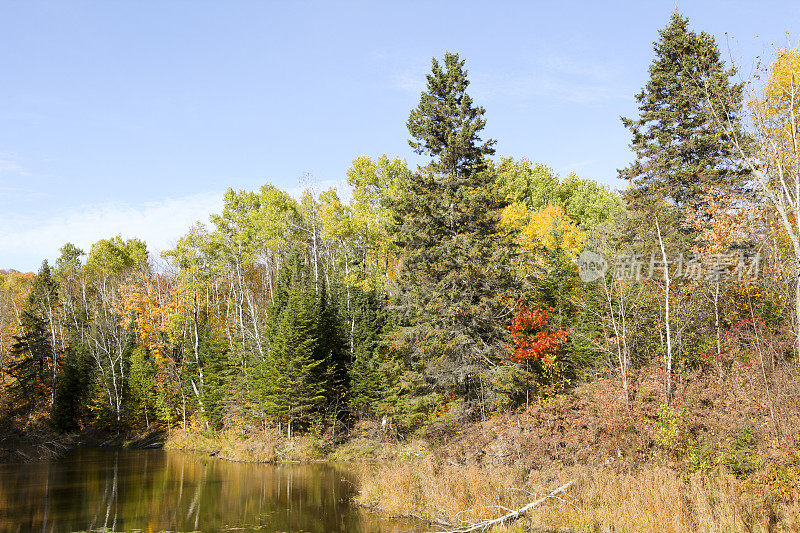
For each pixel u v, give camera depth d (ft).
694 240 86.99
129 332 212.84
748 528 47.75
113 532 59.16
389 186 160.25
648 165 100.63
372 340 138.10
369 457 119.96
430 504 64.90
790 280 65.21
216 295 213.66
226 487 87.86
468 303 92.22
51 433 154.30
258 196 217.56
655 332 85.71
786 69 58.23
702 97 87.92
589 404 76.13
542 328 94.38
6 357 203.31
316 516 65.82
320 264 197.77
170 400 179.83
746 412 63.72
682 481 56.95
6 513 68.85
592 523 54.08
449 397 97.96
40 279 241.76
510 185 199.11
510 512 59.72
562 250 111.24
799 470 52.34
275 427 140.97
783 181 59.36
